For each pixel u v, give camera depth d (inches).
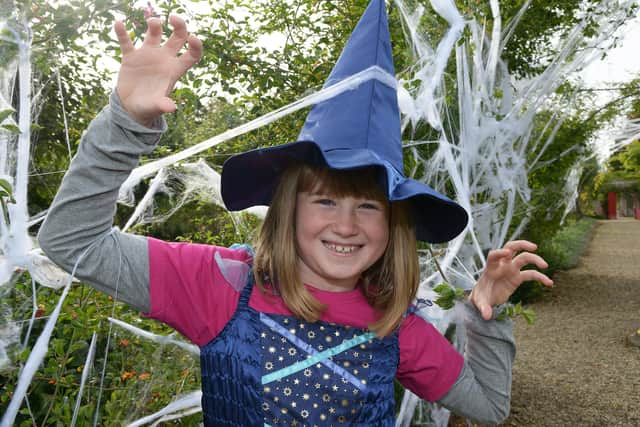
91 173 43.1
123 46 42.3
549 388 196.4
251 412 48.9
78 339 69.0
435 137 105.4
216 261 52.6
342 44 119.0
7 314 58.2
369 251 53.8
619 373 211.6
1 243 48.9
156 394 78.4
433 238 62.9
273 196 58.8
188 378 80.8
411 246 57.9
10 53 49.4
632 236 789.9
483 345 56.3
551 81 144.6
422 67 97.3
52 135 80.0
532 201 180.1
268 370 49.9
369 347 53.5
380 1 57.1
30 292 64.6
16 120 54.8
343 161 49.5
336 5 120.4
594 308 323.6
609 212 1322.6
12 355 56.8
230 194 56.9
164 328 84.3
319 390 50.4
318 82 115.4
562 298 353.1
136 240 49.8
